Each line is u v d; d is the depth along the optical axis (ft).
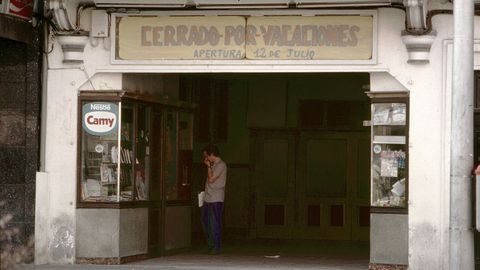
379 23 59.00
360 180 86.22
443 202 58.44
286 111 86.74
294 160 86.94
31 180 61.77
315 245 81.15
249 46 60.29
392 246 59.16
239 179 87.25
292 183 87.04
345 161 86.43
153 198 67.15
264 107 86.89
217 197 70.90
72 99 62.18
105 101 62.13
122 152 62.69
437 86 58.54
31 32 61.72
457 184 44.34
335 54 59.41
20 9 60.44
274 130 87.10
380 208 59.36
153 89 67.15
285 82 86.79
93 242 62.03
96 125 62.18
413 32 57.98
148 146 66.44
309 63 59.67
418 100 58.70
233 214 87.35
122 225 62.44
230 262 65.57
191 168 73.36
